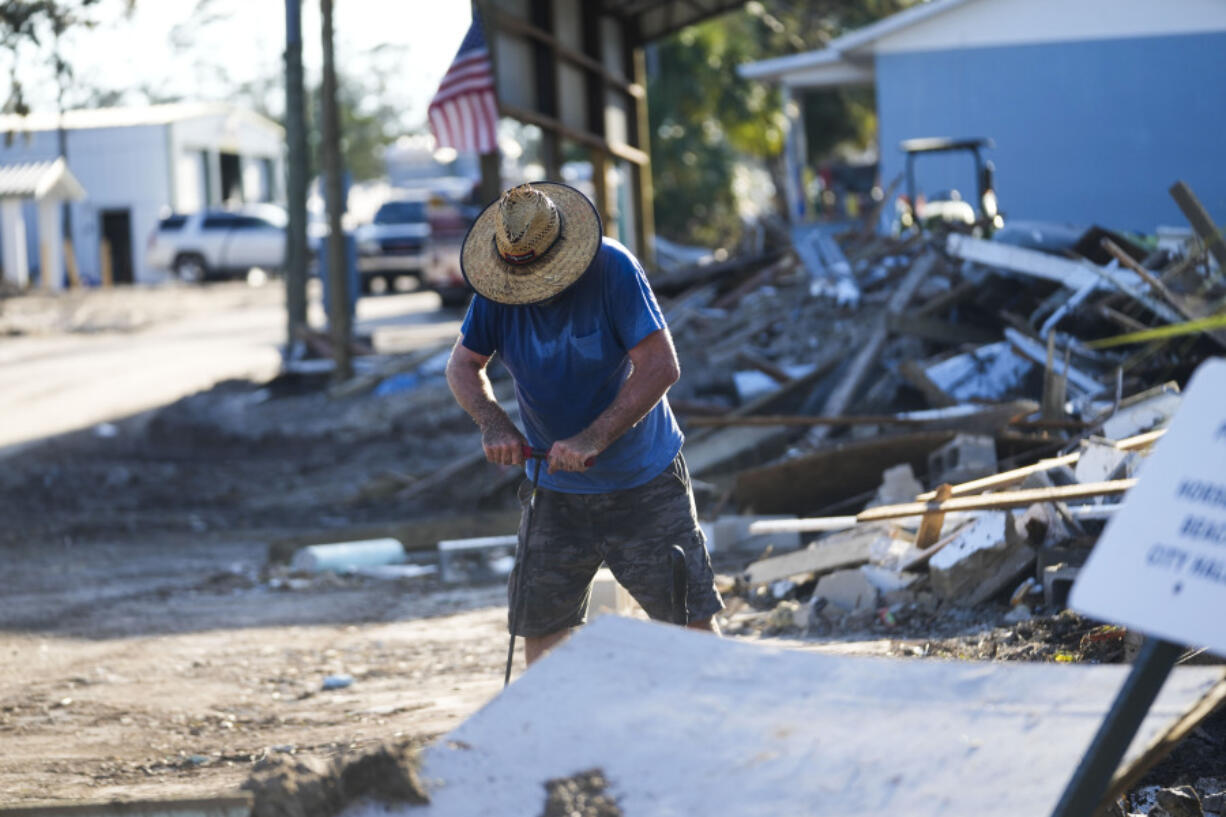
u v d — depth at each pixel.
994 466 20.17
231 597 21.55
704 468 27.14
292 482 32.59
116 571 24.09
